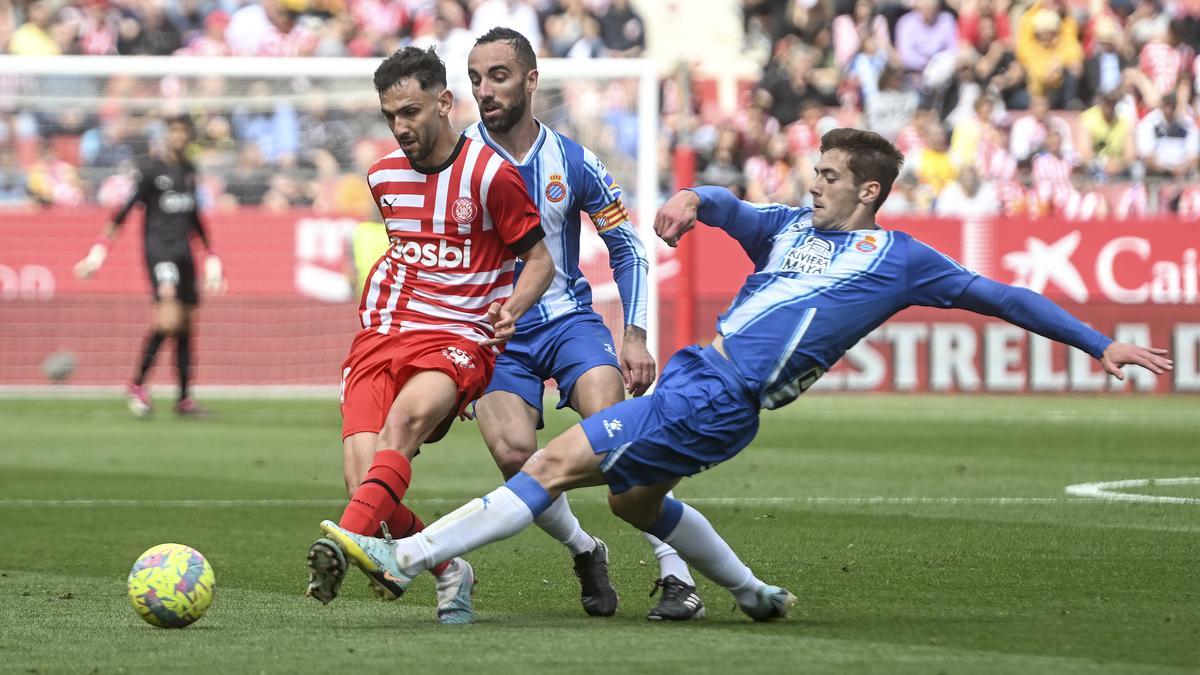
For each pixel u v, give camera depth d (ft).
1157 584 64.03
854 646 49.44
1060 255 201.57
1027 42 234.38
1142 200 217.97
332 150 217.36
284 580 67.31
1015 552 74.13
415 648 49.11
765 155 221.05
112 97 217.56
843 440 142.00
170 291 167.22
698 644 49.85
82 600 60.90
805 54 231.09
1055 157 220.84
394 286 59.11
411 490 105.81
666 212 54.90
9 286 201.05
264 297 204.64
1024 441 140.67
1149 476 111.96
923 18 236.84
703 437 54.03
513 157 64.90
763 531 82.58
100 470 118.42
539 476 53.57
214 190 215.10
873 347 204.33
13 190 216.74
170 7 245.24
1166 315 202.18
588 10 243.40
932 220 201.77
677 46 259.60
